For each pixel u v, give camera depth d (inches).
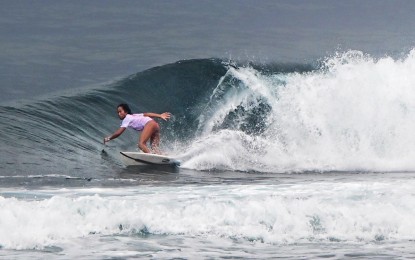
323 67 2999.5
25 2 7101.4
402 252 1219.9
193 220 1360.7
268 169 2322.8
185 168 2287.2
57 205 1343.5
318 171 2305.6
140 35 6063.0
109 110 2947.8
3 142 2257.6
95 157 2341.3
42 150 2273.6
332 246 1256.8
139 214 1350.9
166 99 3137.3
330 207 1424.7
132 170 2178.9
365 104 2743.6
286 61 3710.6
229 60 3415.4
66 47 5502.0
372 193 1648.6
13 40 5669.3
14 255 1153.4
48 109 2753.4
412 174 2226.9
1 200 1366.9
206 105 3016.7
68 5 7106.3
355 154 2571.4
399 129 2674.7
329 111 2736.2
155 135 2410.2
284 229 1338.6
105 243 1235.9
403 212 1423.5
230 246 1243.2
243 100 2930.6
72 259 1143.0
